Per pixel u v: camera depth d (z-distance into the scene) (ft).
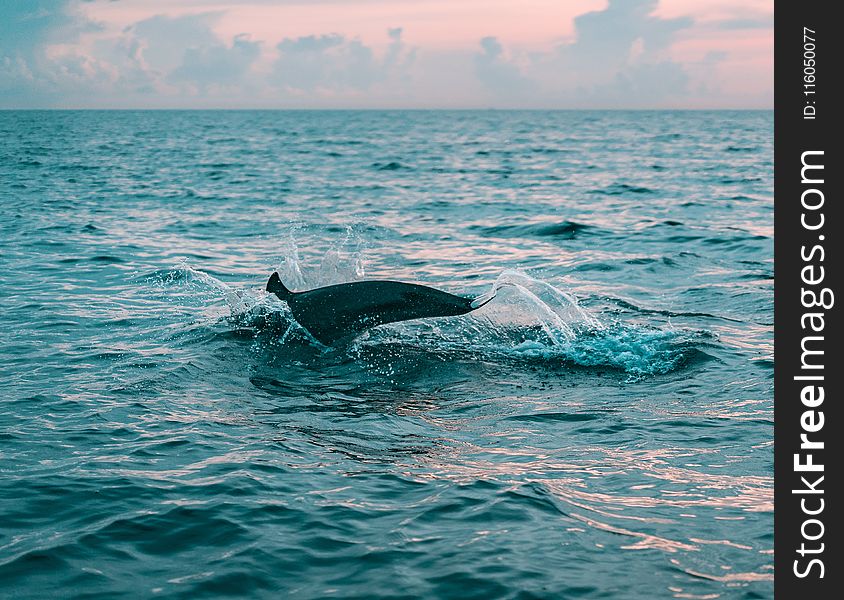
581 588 16.08
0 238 65.62
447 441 24.41
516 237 69.67
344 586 16.33
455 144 250.16
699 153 197.57
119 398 27.89
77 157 172.24
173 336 35.76
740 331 36.78
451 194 106.11
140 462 22.48
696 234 68.69
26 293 45.32
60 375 30.40
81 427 25.12
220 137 290.76
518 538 18.10
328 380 30.50
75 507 19.67
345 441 24.32
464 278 52.16
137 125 442.09
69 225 74.49
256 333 35.60
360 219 81.97
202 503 19.86
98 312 40.65
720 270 53.06
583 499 20.11
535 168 151.33
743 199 97.45
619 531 18.42
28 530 18.53
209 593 16.10
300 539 18.19
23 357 32.71
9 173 130.31
